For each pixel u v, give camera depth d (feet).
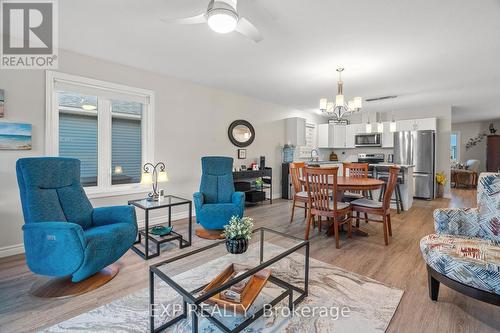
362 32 8.09
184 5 6.75
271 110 18.90
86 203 8.09
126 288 6.56
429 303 5.97
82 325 5.17
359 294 6.35
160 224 12.34
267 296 6.11
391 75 12.23
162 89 12.55
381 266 7.92
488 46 8.99
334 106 12.47
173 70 11.89
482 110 22.03
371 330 5.08
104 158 11.09
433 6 6.64
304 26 7.73
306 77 12.71
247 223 6.41
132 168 12.05
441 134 19.81
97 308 5.71
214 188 11.76
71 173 7.89
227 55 10.05
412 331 5.07
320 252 9.03
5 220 8.54
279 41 8.75
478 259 5.03
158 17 7.36
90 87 10.31
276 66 11.18
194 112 13.94
